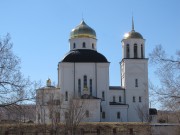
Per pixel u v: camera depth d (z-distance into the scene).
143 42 130.00
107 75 122.25
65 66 121.12
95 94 121.06
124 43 130.12
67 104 114.56
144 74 126.69
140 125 100.81
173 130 80.81
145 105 122.81
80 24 132.25
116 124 101.94
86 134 99.12
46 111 103.50
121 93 126.88
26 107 47.56
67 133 91.00
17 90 43.12
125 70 127.06
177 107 40.25
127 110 122.62
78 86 120.56
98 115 113.31
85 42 129.38
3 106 42.28
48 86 131.50
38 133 91.75
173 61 39.38
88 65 121.94
